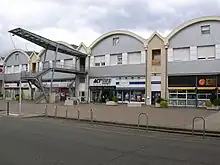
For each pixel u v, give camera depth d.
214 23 31.92
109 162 6.80
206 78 31.95
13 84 54.00
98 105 33.50
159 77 35.09
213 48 31.95
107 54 40.19
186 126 14.53
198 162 7.03
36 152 7.86
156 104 31.50
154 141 10.40
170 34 34.38
